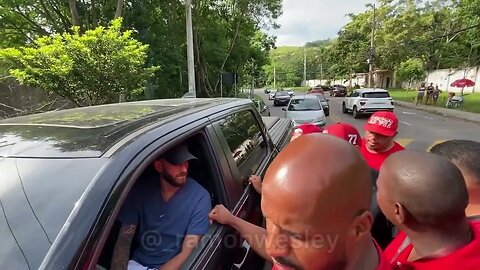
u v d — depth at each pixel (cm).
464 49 3725
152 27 2016
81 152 149
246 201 236
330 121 1845
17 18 1703
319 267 78
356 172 79
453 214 109
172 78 2019
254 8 2480
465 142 146
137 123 184
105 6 1655
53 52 909
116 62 938
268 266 241
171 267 173
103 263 156
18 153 156
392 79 5538
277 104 3322
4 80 1128
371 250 89
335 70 6675
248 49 2831
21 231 122
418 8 3947
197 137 210
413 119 1850
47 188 133
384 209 122
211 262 177
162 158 185
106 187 130
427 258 113
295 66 11206
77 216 120
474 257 107
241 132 284
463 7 3481
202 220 191
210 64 2533
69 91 955
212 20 2473
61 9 1706
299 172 76
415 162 115
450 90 3828
